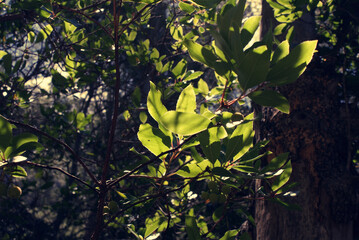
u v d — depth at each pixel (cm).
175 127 117
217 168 156
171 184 413
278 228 302
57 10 300
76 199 727
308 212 296
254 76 113
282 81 120
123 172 205
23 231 830
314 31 378
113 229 572
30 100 520
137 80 735
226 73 130
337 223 294
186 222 175
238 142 163
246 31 139
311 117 315
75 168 818
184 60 373
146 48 448
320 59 345
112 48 443
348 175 308
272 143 320
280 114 320
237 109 589
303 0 322
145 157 182
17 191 165
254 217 343
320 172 303
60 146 543
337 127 321
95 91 793
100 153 615
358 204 309
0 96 479
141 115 247
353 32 438
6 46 587
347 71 452
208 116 154
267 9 377
